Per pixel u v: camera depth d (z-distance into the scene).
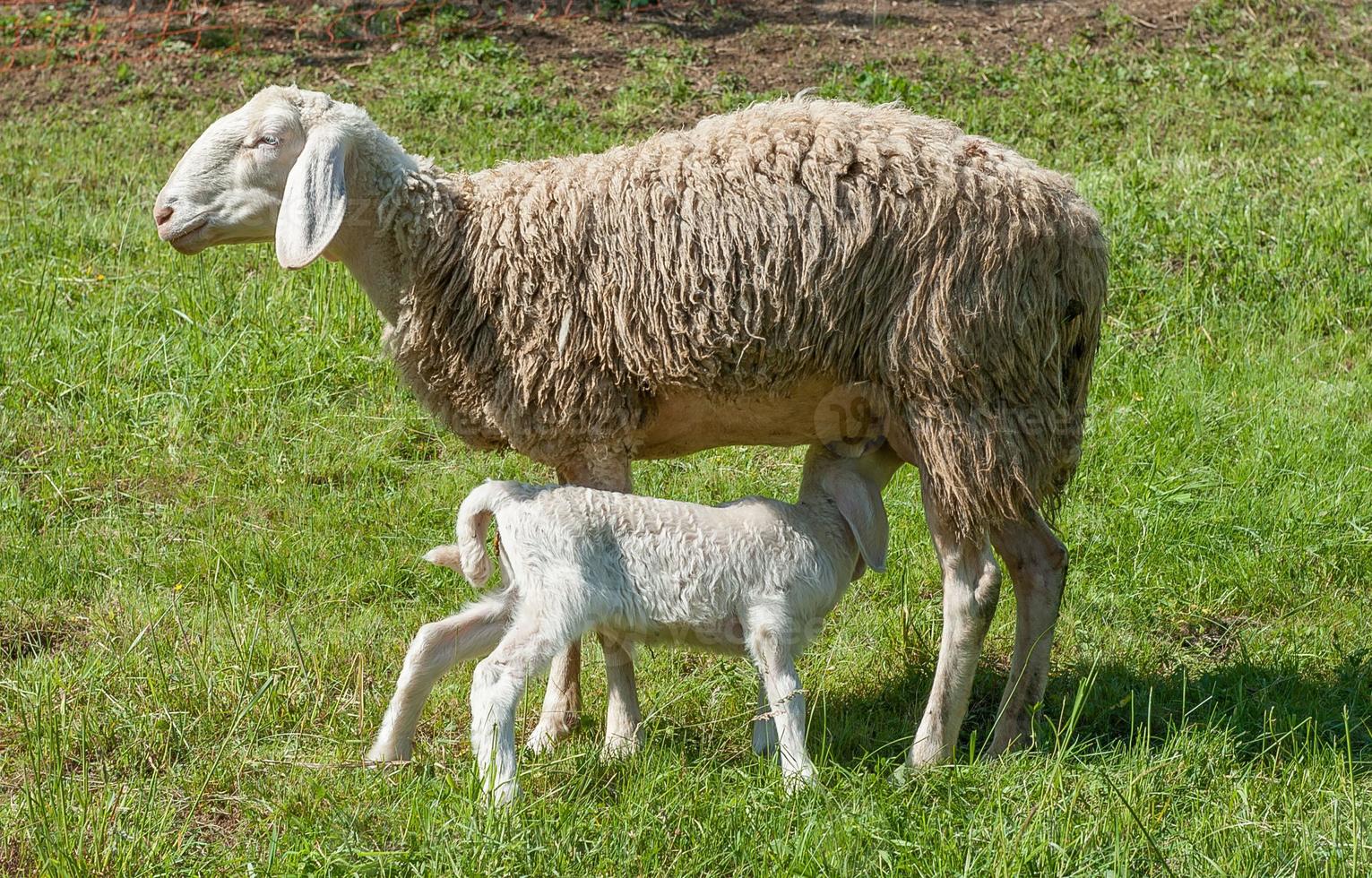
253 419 8.70
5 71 15.37
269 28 16.50
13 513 7.52
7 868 4.75
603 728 6.00
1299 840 5.00
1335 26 16.42
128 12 16.94
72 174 12.77
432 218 5.76
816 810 5.05
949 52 15.84
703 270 5.39
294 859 4.69
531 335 5.61
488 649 5.45
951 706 5.60
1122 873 4.64
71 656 6.29
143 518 7.64
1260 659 6.57
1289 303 10.49
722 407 5.70
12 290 9.98
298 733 5.70
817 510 5.63
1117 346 9.88
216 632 6.50
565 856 4.73
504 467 8.30
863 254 5.34
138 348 9.27
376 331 9.67
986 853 4.80
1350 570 7.36
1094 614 7.02
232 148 5.89
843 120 5.51
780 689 5.40
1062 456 5.74
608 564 5.34
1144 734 5.76
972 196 5.31
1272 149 13.41
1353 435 8.64
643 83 14.84
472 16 16.69
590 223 5.54
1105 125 14.02
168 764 5.45
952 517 5.52
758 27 16.34
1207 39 16.09
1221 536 7.64
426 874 4.63
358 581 7.06
